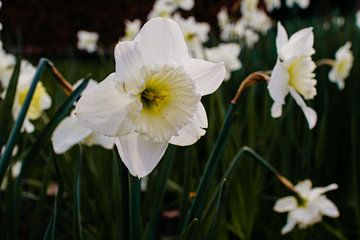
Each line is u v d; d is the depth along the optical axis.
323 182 1.04
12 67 0.72
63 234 0.86
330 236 0.90
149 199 0.63
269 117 0.84
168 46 0.41
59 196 0.48
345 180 1.04
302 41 0.51
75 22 3.08
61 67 1.59
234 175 0.79
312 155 0.99
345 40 1.27
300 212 0.74
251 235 0.89
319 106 1.05
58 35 3.07
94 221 0.82
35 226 0.56
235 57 1.04
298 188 0.75
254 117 0.86
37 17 3.05
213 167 0.52
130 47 0.39
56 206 0.48
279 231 0.86
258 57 1.24
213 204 0.56
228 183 0.58
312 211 0.73
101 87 0.39
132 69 0.39
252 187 0.79
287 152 0.84
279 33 0.52
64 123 0.52
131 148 0.40
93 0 2.99
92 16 3.03
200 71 0.41
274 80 0.50
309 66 0.52
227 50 1.04
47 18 3.05
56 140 0.51
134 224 0.47
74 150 0.83
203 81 0.41
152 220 0.54
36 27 3.06
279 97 0.50
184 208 0.57
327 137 1.04
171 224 0.95
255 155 0.61
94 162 0.85
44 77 1.51
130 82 0.39
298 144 0.86
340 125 1.06
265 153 0.85
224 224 0.71
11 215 0.55
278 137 0.92
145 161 0.40
